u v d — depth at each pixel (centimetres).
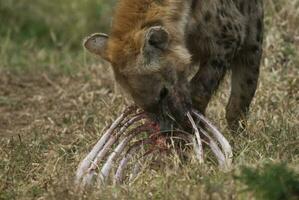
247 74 1260
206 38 1168
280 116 1240
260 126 1186
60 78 1722
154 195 973
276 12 1631
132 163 1102
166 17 1108
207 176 981
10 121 1484
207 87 1176
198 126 1124
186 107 1134
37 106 1552
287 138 1145
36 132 1349
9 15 2280
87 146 1211
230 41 1177
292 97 1340
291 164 1021
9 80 1716
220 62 1182
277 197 880
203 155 1056
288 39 1559
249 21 1215
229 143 1130
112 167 1075
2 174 1114
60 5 2328
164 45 1095
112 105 1366
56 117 1461
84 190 1002
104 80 1566
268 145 1110
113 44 1109
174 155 1060
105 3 2312
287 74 1452
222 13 1166
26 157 1196
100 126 1294
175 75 1121
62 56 2006
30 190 1058
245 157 1070
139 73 1100
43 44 2177
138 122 1224
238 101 1267
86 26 2267
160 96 1118
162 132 1116
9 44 2077
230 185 944
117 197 973
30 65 1875
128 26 1101
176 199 943
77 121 1390
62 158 1165
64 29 2266
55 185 1026
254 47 1241
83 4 2312
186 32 1145
